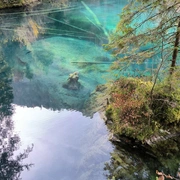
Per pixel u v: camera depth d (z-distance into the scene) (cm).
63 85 984
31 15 2036
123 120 604
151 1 502
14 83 1051
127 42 530
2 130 713
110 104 693
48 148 622
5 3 2094
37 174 545
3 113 819
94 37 1484
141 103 597
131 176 510
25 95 948
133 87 650
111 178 508
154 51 565
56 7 2222
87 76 1038
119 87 678
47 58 1268
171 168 517
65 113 786
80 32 1599
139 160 549
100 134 637
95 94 867
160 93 598
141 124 581
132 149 575
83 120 729
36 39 1551
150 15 527
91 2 2314
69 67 1146
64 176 531
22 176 539
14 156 601
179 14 493
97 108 772
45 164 570
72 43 1438
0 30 1730
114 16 1822
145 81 653
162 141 567
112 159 557
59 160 577
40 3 2325
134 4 523
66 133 677
